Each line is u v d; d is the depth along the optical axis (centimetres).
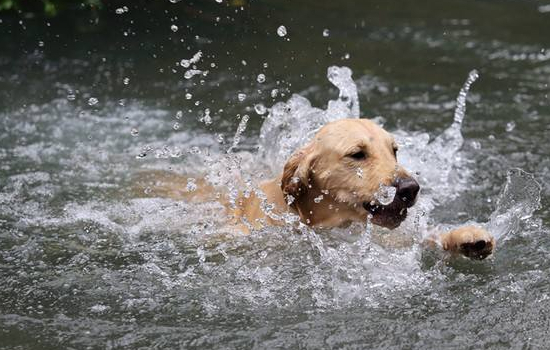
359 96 1448
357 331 723
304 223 932
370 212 880
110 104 1392
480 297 786
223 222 973
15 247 891
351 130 900
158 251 891
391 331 723
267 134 1148
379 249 880
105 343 702
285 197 934
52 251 884
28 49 1647
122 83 1486
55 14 1838
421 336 714
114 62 1591
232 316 752
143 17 1844
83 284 810
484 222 973
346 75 1241
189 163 1173
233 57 1631
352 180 881
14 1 1816
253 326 733
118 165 1158
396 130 1288
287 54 1667
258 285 813
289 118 1161
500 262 858
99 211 1000
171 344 701
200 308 766
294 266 853
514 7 2084
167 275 832
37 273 832
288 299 785
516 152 1193
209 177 1085
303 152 922
